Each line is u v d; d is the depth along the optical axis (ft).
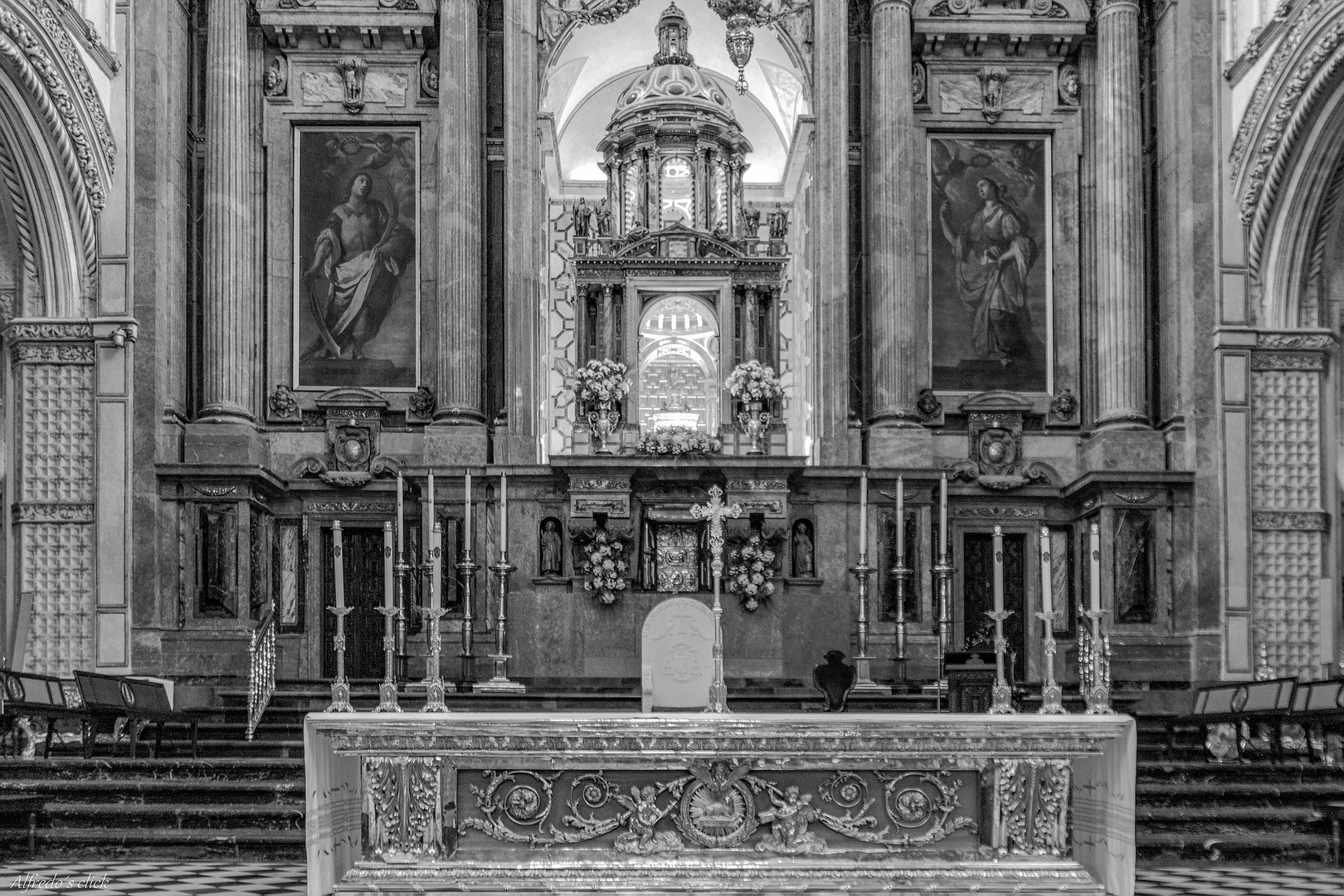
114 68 66.28
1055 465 73.10
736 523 68.64
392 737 34.35
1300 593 66.13
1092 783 36.78
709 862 35.12
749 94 95.30
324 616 71.20
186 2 71.36
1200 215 67.51
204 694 63.93
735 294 73.67
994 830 35.65
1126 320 70.59
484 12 74.59
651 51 91.56
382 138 74.08
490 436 72.28
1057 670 71.36
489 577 69.36
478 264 72.18
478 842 35.37
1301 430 66.80
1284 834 47.03
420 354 73.10
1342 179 65.36
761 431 70.69
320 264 73.41
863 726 34.55
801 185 84.69
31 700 53.67
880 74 73.00
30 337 65.00
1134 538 67.36
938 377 73.77
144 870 42.63
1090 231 74.33
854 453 71.72
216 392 69.46
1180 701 65.16
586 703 61.46
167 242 68.13
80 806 46.78
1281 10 62.59
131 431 65.41
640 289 73.10
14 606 64.28
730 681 67.26
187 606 66.39
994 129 74.79
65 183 63.93
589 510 68.39
